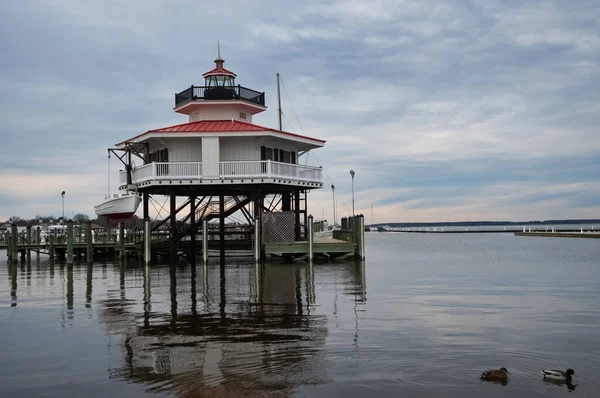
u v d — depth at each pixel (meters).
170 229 38.34
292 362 11.34
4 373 11.07
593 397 9.37
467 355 11.75
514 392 9.59
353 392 9.64
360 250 36.28
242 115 41.09
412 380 10.20
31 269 34.44
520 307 17.56
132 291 22.12
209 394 9.70
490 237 108.19
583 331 13.96
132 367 11.34
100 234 48.56
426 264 34.72
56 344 13.27
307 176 38.62
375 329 14.20
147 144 39.03
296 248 34.91
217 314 16.72
